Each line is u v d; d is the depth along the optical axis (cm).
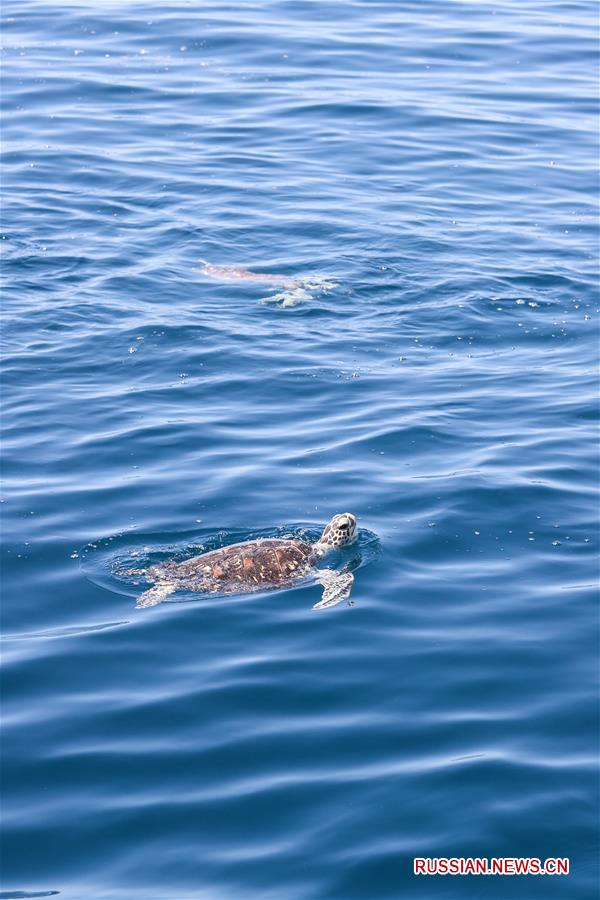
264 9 3772
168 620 1373
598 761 1141
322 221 2550
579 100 3195
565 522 1580
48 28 3578
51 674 1273
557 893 986
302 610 1394
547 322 2203
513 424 1844
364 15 3747
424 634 1345
